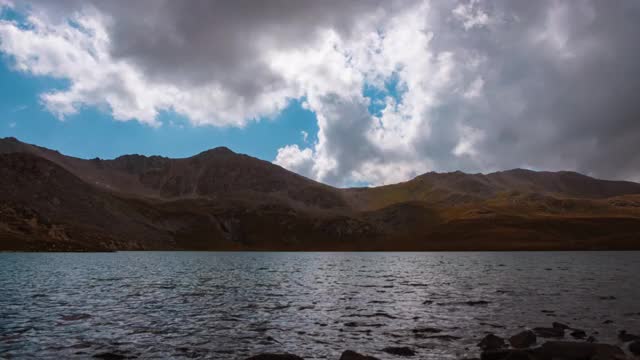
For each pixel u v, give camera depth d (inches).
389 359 913.5
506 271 3489.2
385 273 3358.8
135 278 2792.8
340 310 1524.4
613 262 4943.4
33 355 935.0
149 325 1256.8
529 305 1601.9
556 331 1102.4
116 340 1075.3
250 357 859.4
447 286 2313.0
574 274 3095.5
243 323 1293.1
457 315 1412.4
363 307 1588.3
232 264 4842.5
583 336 1074.1
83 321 1300.4
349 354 848.3
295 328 1222.9
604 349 848.3
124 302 1697.8
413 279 2780.5
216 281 2640.3
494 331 1167.6
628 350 936.3
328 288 2242.9
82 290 2065.7
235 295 1943.9
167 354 956.6
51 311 1469.0
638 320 1296.8
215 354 960.9
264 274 3267.7
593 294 1913.1
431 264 4778.5
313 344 1045.2
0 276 2736.2
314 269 3917.3
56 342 1045.2
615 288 2149.4
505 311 1478.8
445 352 960.3
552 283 2422.5
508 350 868.0
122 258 6063.0
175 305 1635.1
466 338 1090.1
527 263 4847.4
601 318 1333.7
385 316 1403.8
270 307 1593.3
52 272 3144.7
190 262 5251.0
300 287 2298.2
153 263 4867.1
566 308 1528.1
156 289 2161.7
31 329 1179.3
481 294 1943.9
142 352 970.7
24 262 4409.5
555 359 840.3
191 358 928.9
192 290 2133.4
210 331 1184.2
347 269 3919.8
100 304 1638.8
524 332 1023.6
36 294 1897.1
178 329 1206.9
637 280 2586.1
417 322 1300.4
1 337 1086.4
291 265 4658.0
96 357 924.0
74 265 4092.0
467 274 3186.5
